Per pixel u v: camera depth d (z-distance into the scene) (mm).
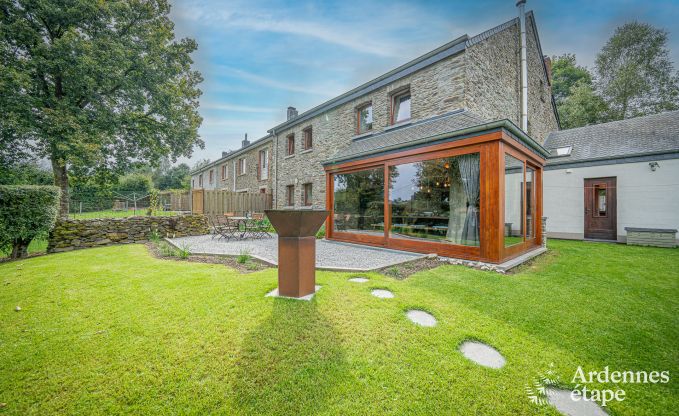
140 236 9398
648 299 3627
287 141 15625
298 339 2516
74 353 2293
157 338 2520
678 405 1822
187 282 4148
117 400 1801
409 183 6828
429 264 5516
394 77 9812
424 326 2814
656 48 16422
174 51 12953
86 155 10312
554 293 3812
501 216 5219
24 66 9711
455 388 1941
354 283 4109
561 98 21484
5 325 2791
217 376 2027
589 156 9867
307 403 1788
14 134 10086
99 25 10633
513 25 10289
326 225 9445
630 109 17547
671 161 8289
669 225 8305
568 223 10195
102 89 11188
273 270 4922
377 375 2062
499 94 9469
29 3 9586
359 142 10547
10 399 1793
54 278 4434
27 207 6566
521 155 6297
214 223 10750
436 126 7340
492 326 2826
